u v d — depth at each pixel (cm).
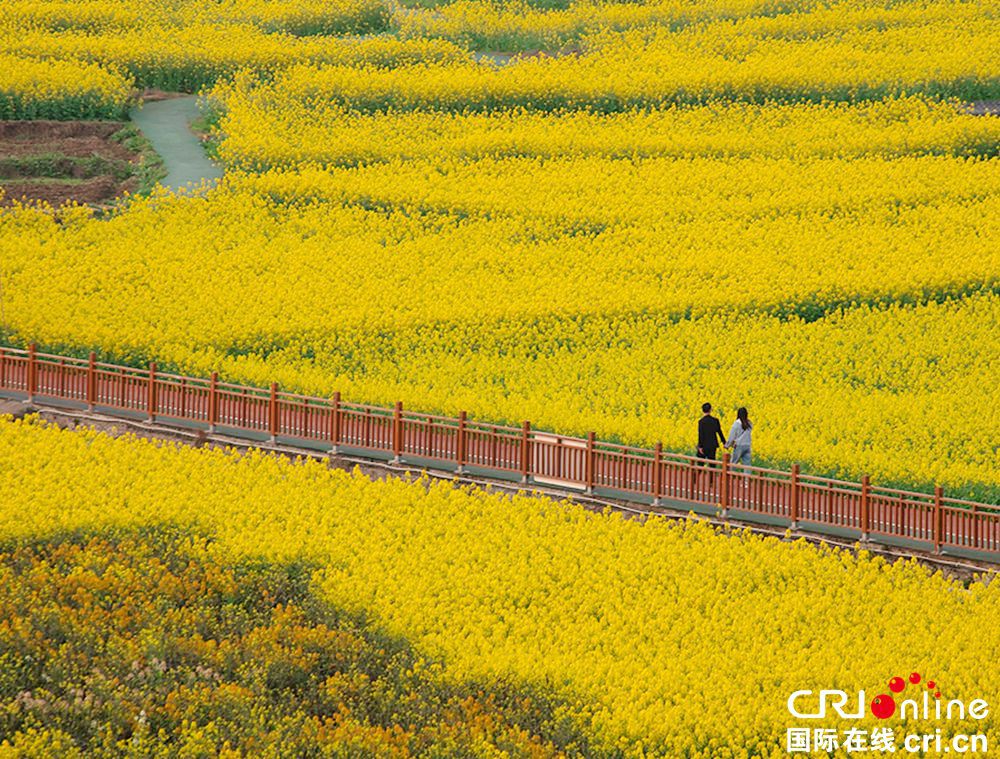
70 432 10938
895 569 8925
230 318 13775
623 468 9938
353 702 7838
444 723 7600
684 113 19838
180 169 18475
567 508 9812
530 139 18712
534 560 9188
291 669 8112
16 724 7388
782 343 13500
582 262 15538
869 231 16162
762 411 11738
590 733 7531
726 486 9619
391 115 19938
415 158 18475
